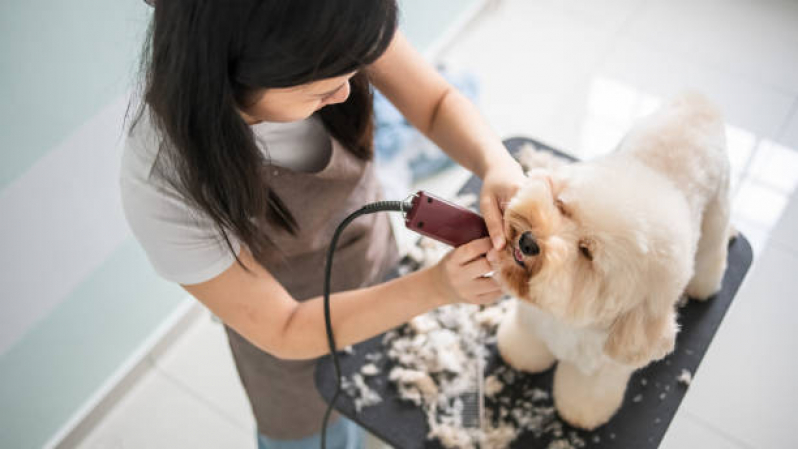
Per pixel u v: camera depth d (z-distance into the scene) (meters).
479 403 0.98
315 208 0.93
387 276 1.11
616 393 0.92
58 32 1.24
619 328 0.79
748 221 2.08
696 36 2.55
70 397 1.72
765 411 1.75
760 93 2.37
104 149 1.44
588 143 2.29
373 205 0.78
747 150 2.23
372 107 0.89
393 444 0.95
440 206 0.77
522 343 0.98
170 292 1.86
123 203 0.70
